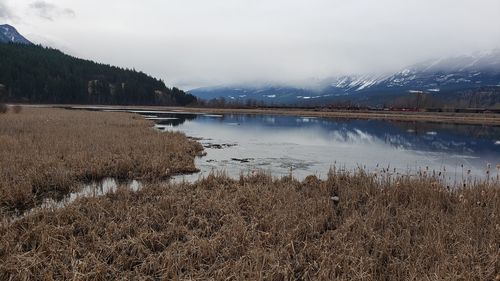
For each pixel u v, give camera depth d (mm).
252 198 12258
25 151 18844
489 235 9156
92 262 7645
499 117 77062
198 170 18844
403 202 12797
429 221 10133
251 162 22562
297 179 17188
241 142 33469
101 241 8570
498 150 31312
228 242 8797
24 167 15805
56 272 7375
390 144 34688
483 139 39719
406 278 7164
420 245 8594
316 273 7531
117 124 37781
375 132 46875
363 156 26562
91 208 10695
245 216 10781
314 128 52375
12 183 13359
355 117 80938
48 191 13930
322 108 125062
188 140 29391
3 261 7539
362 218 10586
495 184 13930
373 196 13016
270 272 7402
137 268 7719
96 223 9680
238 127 52031
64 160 17922
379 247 8680
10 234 8672
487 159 26375
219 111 107312
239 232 9141
